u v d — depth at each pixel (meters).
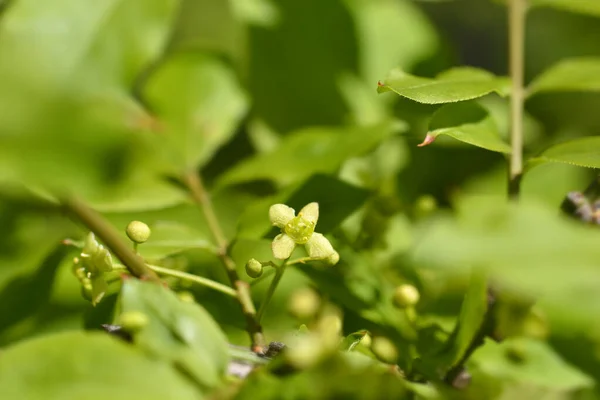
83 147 0.19
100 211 0.22
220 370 0.17
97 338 0.17
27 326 0.20
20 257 0.21
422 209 0.22
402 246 0.21
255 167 0.22
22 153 0.19
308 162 0.21
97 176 0.20
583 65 0.21
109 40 0.20
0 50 0.19
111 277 0.20
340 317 0.20
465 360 0.19
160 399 0.16
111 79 0.20
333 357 0.17
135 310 0.17
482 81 0.20
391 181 0.23
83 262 0.19
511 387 0.21
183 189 0.22
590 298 0.16
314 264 0.20
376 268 0.21
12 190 0.21
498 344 0.20
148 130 0.22
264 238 0.20
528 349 0.21
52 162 0.19
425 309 0.21
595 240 0.15
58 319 0.20
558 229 0.15
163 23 0.20
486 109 0.19
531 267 0.15
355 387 0.17
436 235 0.15
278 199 0.20
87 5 0.20
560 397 0.22
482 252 0.15
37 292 0.20
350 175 0.23
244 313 0.19
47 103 0.19
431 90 0.19
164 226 0.20
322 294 0.20
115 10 0.20
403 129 0.22
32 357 0.16
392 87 0.19
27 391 0.16
